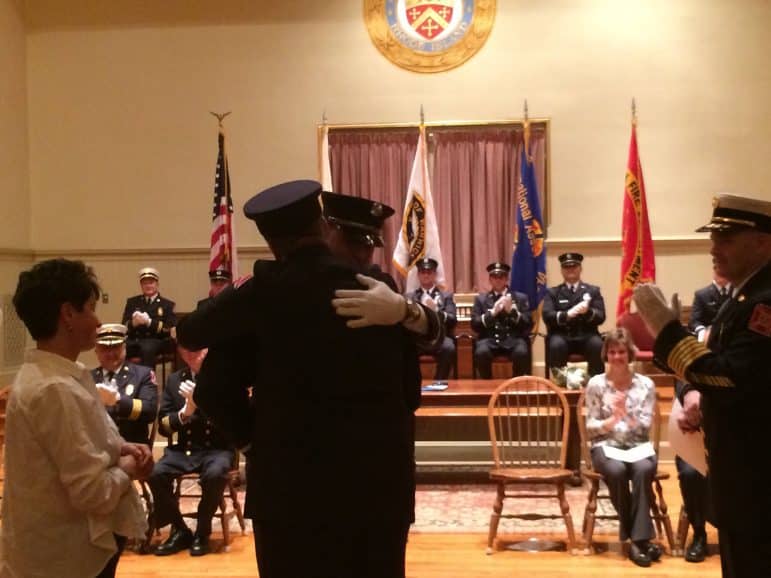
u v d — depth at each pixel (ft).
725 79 30.30
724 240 8.18
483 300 27.61
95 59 31.99
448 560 16.28
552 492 21.57
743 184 30.30
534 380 18.45
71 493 7.02
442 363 26.66
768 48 30.12
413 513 6.88
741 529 7.62
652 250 28.84
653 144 30.48
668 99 30.40
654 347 8.03
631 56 30.48
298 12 31.32
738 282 8.27
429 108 30.91
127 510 7.52
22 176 31.65
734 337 7.70
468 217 30.63
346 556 6.55
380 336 6.69
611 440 17.04
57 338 7.39
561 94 30.58
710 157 30.32
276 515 6.51
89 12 31.96
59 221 32.17
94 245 32.07
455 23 30.78
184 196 31.76
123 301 31.96
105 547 7.27
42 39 32.19
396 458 6.65
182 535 17.31
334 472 6.48
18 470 7.15
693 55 30.35
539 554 16.62
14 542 7.15
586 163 30.58
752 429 7.58
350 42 31.17
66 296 7.36
